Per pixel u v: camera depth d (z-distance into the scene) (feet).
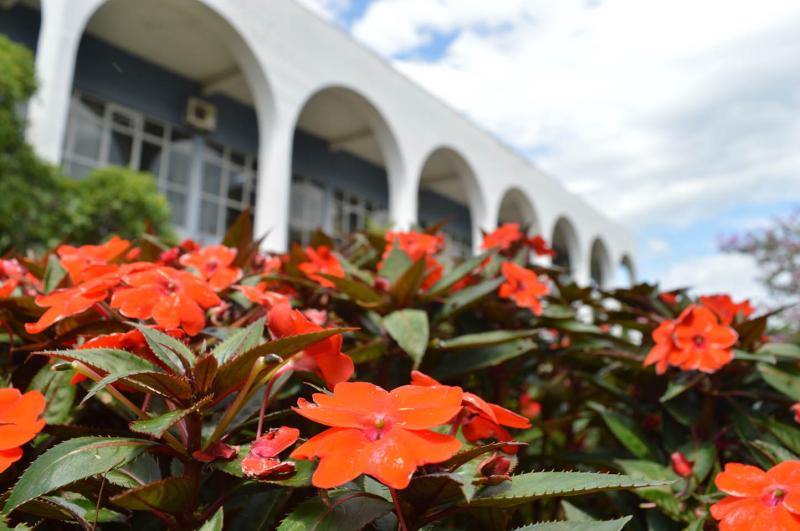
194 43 38.27
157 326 3.26
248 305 4.58
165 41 37.86
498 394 6.28
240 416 3.18
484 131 60.39
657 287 6.26
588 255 81.46
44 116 24.38
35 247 23.00
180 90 41.50
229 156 45.11
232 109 45.24
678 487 4.22
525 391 8.55
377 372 5.04
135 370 2.52
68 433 2.89
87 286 3.34
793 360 5.00
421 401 2.34
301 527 2.42
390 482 2.00
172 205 40.68
